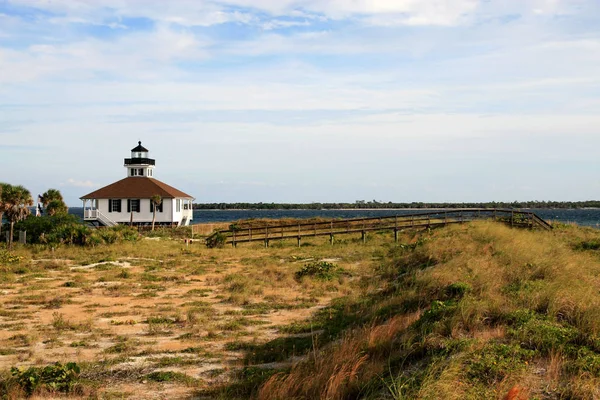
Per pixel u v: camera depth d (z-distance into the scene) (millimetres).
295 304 18391
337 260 29344
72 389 10148
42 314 16922
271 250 35094
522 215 38781
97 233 37750
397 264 23312
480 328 10422
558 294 11516
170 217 56562
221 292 20625
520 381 7773
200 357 12367
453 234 29922
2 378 10516
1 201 33094
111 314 16875
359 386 8617
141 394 9977
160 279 23641
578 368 8117
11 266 26703
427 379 7703
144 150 60625
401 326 11758
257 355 12219
